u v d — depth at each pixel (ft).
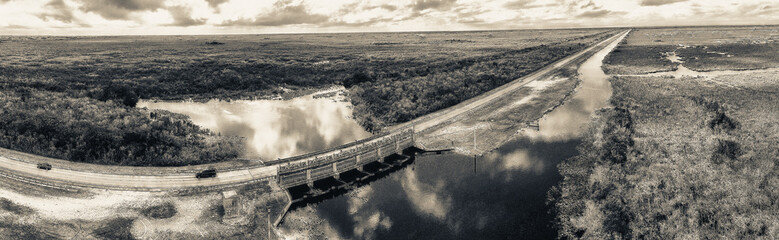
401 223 126.72
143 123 209.36
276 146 198.49
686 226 113.80
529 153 182.19
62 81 330.34
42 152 169.68
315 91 348.79
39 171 151.64
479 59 488.44
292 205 138.72
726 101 249.34
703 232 110.63
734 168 148.97
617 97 277.85
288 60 517.96
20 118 198.70
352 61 495.41
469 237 117.80
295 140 208.33
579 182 148.15
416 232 121.19
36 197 133.49
